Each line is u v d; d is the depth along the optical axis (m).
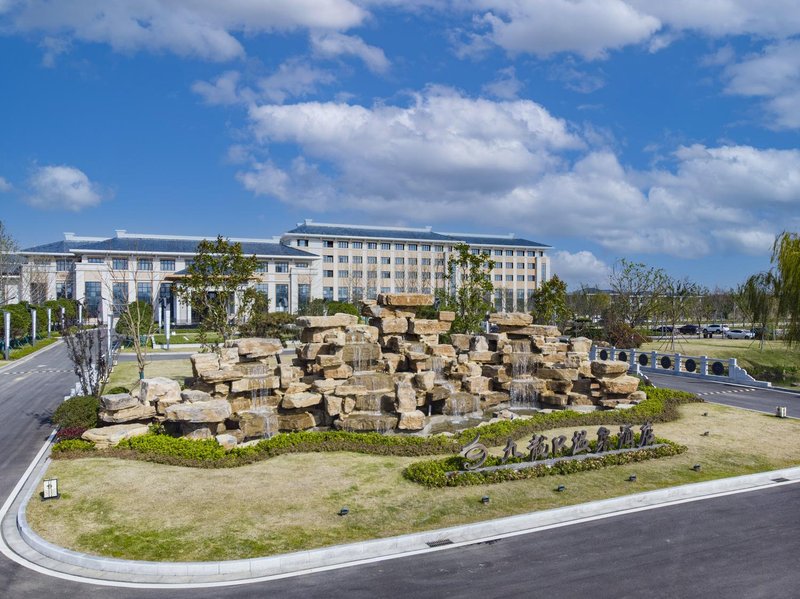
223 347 21.11
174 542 10.42
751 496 13.52
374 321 24.45
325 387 19.91
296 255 83.00
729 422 21.17
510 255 105.00
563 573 9.59
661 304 58.38
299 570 9.70
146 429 17.16
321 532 10.91
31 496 12.62
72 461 15.09
